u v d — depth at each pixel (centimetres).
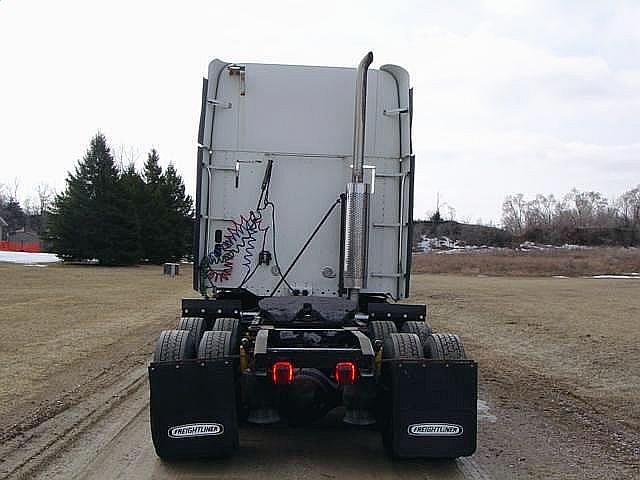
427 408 583
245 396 612
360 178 741
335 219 816
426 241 8738
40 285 3234
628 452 678
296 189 816
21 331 1539
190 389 578
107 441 686
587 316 2062
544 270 5184
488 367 1186
